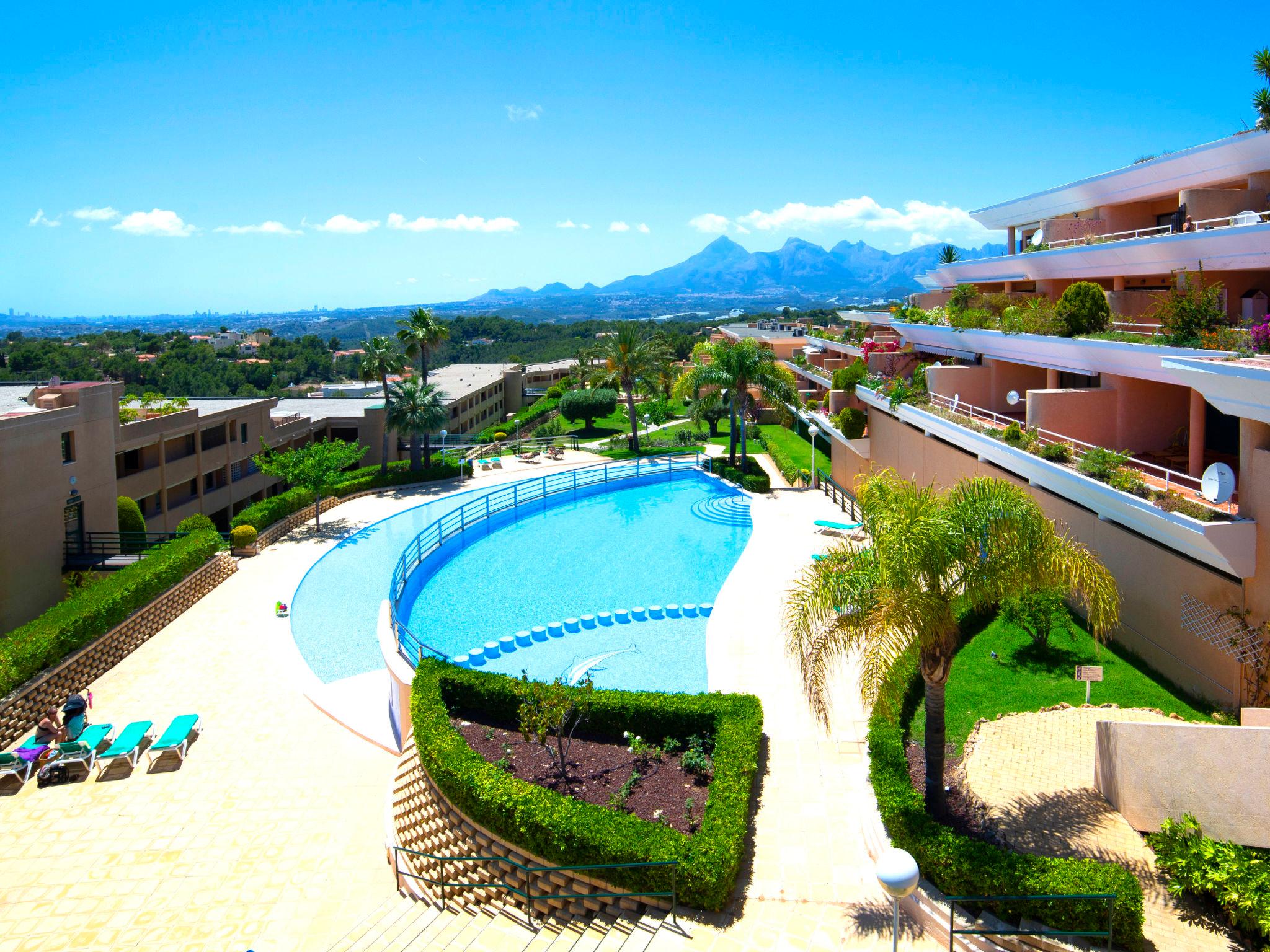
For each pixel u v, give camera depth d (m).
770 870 11.85
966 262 35.62
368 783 17.30
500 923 12.22
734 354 43.22
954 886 10.67
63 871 14.27
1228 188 23.69
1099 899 9.57
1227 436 23.45
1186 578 16.50
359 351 176.25
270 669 23.11
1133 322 24.42
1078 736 14.64
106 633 23.14
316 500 38.88
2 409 31.94
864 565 12.32
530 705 15.12
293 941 12.56
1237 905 9.91
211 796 16.73
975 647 19.12
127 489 35.84
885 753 13.23
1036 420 23.56
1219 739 11.41
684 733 15.55
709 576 30.23
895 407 32.53
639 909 11.52
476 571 31.72
